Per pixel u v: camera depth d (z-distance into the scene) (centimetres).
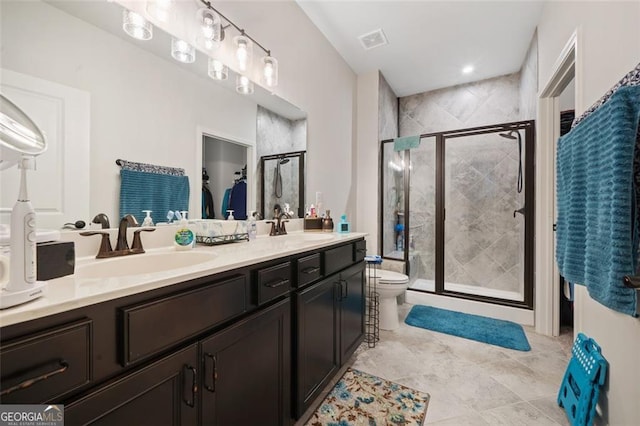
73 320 54
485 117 319
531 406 141
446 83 331
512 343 206
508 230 299
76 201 96
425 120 353
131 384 62
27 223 52
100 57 102
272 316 108
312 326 132
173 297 70
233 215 160
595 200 99
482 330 229
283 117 197
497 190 304
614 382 110
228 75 151
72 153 95
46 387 49
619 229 85
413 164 335
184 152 133
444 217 310
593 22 129
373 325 228
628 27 101
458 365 178
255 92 172
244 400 94
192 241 121
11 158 53
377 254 303
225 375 86
